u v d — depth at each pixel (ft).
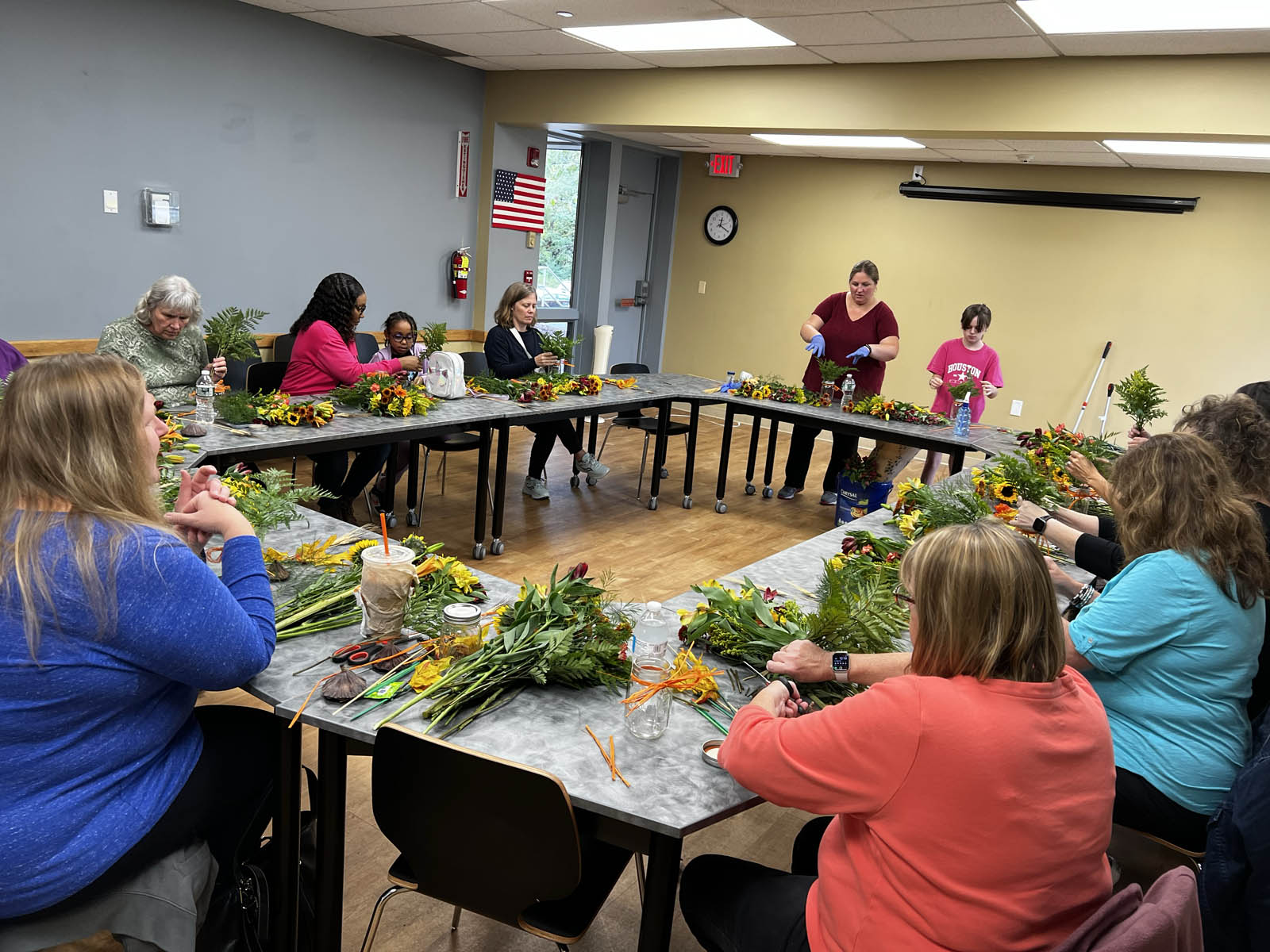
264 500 7.11
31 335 15.28
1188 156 19.03
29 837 3.86
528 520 16.55
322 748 5.08
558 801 4.33
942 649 3.79
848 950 3.86
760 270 28.12
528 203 24.06
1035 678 3.74
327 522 7.89
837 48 16.05
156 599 3.96
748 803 4.56
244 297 18.43
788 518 18.31
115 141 15.71
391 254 21.33
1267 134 13.67
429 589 6.18
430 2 15.78
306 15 17.76
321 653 5.58
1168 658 5.78
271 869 5.49
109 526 3.93
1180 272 22.16
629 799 4.45
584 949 6.42
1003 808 3.54
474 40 18.61
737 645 5.98
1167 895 3.51
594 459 18.79
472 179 22.89
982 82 15.88
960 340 18.42
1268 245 21.06
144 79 15.89
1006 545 3.75
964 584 3.70
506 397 15.35
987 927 3.59
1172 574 5.71
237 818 5.02
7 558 3.77
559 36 17.48
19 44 14.20
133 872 4.28
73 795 4.01
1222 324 21.89
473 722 5.04
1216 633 5.69
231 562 4.76
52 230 15.19
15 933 4.08
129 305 16.52
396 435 12.19
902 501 9.98
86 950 4.54
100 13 15.06
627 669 5.49
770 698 4.61
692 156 28.63
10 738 3.83
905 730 3.63
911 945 3.67
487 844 4.64
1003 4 12.55
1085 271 23.31
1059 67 15.12
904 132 16.98
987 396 18.19
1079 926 3.73
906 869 3.67
